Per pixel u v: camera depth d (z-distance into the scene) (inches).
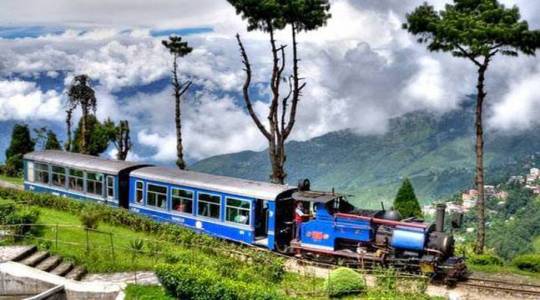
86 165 1417.3
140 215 1216.2
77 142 2325.3
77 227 1098.7
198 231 1189.7
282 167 1409.9
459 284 938.7
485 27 1027.3
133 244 1007.6
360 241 1003.9
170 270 832.3
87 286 860.6
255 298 781.3
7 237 1015.6
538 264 1037.2
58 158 1501.0
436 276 962.7
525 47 1051.3
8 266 898.7
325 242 1033.5
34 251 975.0
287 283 916.6
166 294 840.9
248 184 1149.1
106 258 968.3
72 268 936.9
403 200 1332.4
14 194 1417.3
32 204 1369.3
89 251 991.0
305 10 1331.2
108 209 1242.0
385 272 928.3
